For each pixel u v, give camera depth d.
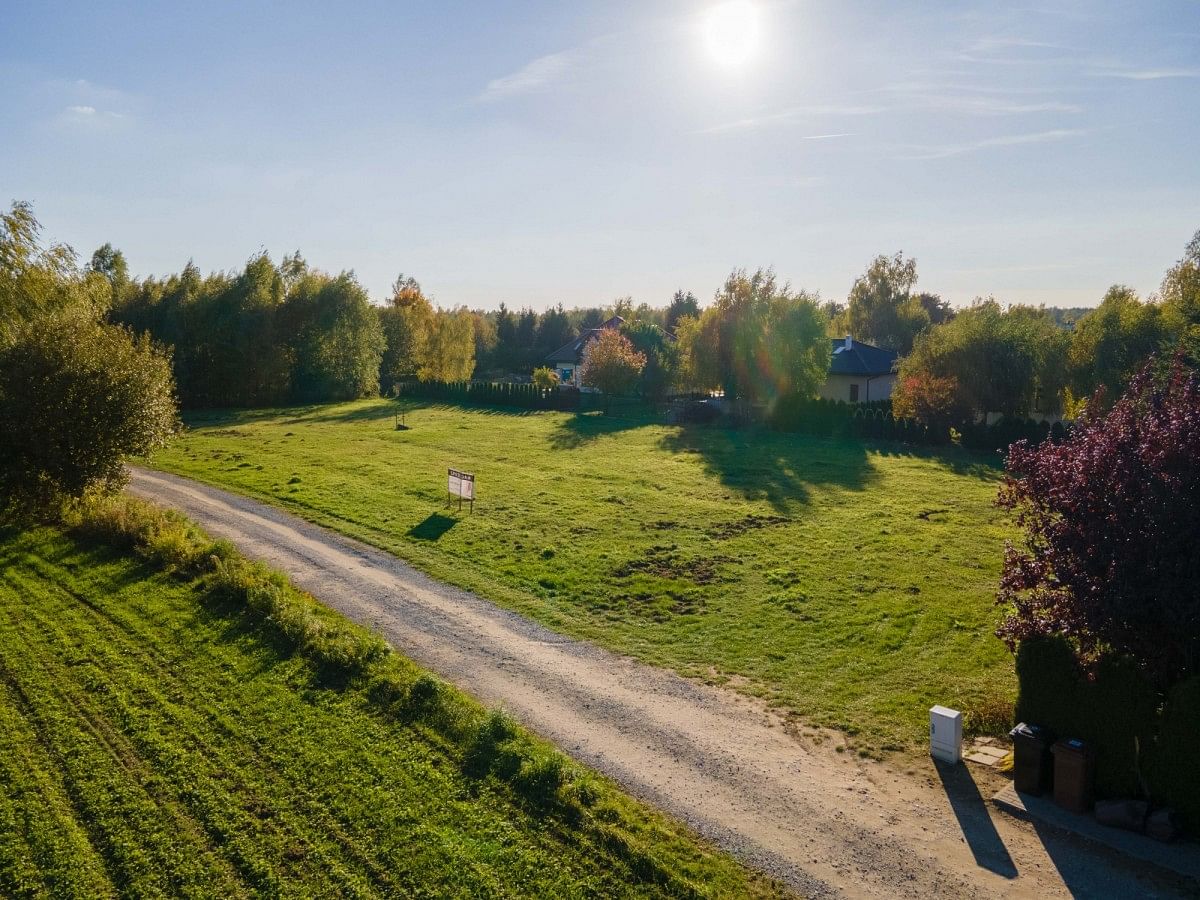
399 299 96.25
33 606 17.22
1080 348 41.03
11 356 23.03
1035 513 11.84
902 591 18.94
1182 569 9.77
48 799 10.42
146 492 29.56
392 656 14.77
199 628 15.92
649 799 10.62
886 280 100.31
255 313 61.88
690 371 51.56
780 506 27.59
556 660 15.20
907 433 41.78
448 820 9.93
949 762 11.54
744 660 15.23
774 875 9.07
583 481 31.92
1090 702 10.43
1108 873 9.06
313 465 35.44
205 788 10.59
